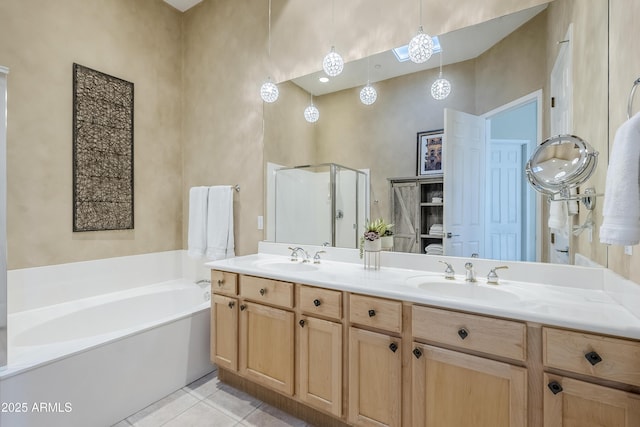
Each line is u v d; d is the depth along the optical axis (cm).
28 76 224
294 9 253
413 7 201
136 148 293
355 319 156
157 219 311
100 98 265
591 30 143
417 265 195
